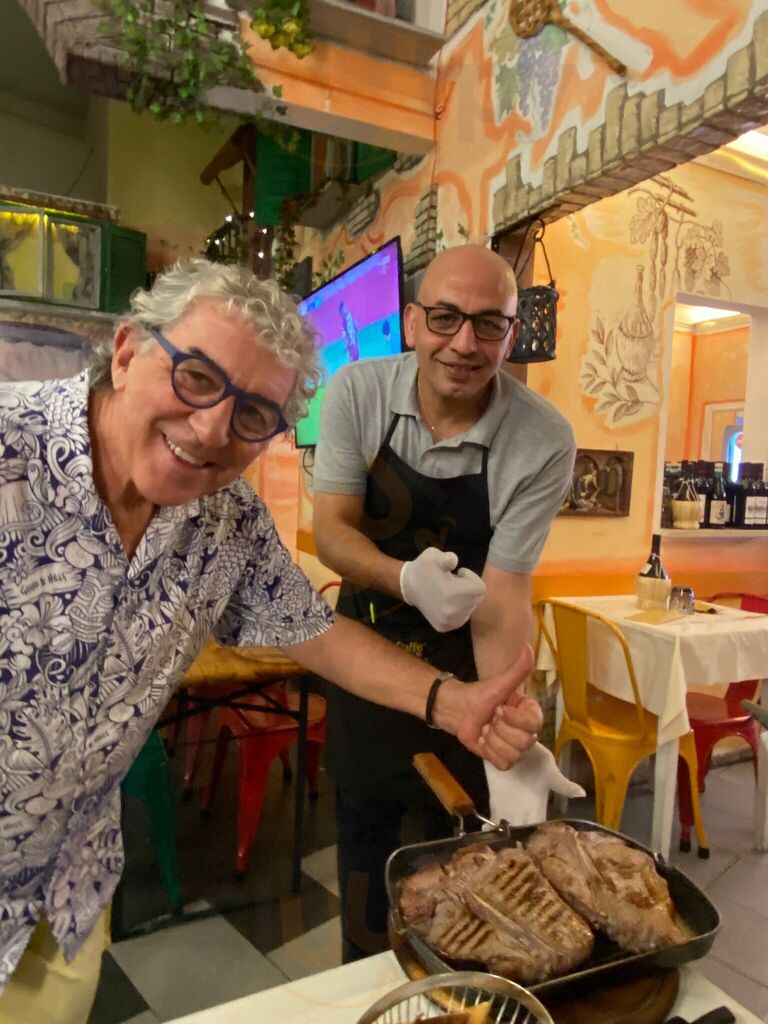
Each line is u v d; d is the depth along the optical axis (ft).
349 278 3.32
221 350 1.97
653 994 2.07
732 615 8.32
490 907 2.14
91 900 2.76
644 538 9.49
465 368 3.13
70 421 2.19
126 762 2.66
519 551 3.51
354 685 3.03
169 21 2.86
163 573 2.45
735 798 7.89
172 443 2.07
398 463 3.28
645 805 7.43
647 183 9.16
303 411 2.28
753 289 10.06
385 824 2.84
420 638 3.39
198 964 2.57
